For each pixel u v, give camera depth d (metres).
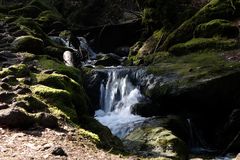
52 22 24.39
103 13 28.97
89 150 6.68
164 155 8.87
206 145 12.16
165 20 19.64
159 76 13.59
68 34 21.78
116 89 14.70
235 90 12.16
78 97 9.62
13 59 12.48
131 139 10.17
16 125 6.86
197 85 12.14
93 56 22.03
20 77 9.73
